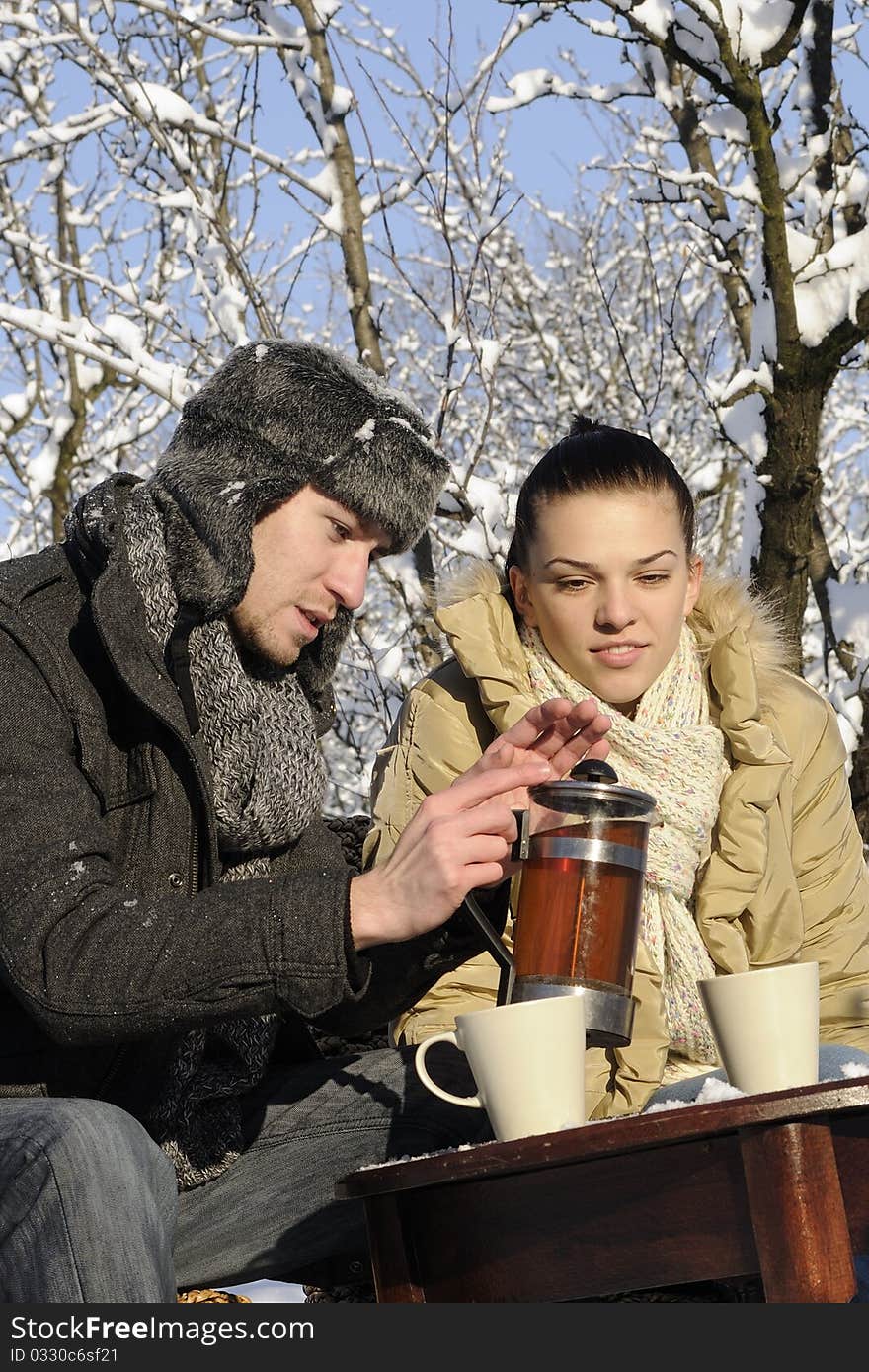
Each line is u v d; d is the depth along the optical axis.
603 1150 1.27
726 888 2.15
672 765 2.15
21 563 1.91
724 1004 1.49
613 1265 1.33
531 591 2.21
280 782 1.88
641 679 2.18
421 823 1.58
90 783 1.80
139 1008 1.57
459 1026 1.47
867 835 4.25
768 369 4.17
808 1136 1.25
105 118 5.42
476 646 2.24
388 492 1.93
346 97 4.66
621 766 2.19
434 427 4.54
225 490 1.85
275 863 2.00
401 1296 1.44
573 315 7.85
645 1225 1.32
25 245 5.11
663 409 7.46
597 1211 1.34
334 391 1.92
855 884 2.29
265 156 4.74
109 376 6.80
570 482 2.13
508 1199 1.39
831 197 4.36
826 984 2.25
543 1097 1.42
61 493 6.77
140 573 1.84
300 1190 1.95
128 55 5.29
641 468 2.13
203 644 1.87
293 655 1.98
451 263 4.66
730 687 2.25
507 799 1.66
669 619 2.16
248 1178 1.96
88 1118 1.48
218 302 4.89
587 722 1.72
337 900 1.57
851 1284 1.25
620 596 2.12
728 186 4.39
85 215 7.13
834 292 4.11
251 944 1.56
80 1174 1.44
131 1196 1.46
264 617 1.94
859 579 5.36
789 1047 1.48
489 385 4.50
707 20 3.96
